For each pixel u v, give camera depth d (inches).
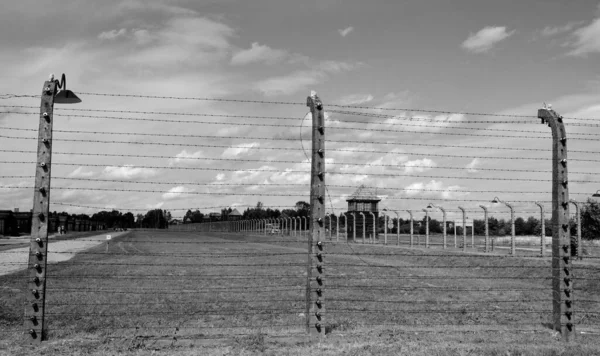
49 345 367.2
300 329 426.9
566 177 419.5
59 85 385.7
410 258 1584.6
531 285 957.2
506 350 362.0
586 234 1768.0
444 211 1637.6
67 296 676.7
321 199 397.4
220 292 724.0
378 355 346.3
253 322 481.7
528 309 592.7
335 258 1754.4
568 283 415.2
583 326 470.9
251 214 4992.6
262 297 679.1
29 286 370.6
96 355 343.9
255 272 1116.5
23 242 2581.2
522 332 425.7
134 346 367.2
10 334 400.5
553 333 419.2
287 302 626.8
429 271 1219.9
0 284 832.9
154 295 689.6
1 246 2118.6
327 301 642.8
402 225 3543.3
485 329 438.0
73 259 1595.7
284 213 3612.2
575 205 1181.7
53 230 4261.8
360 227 2667.3
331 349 360.5
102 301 639.1
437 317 529.7
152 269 1175.6
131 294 695.1
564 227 418.9
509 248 1674.5
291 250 2171.5
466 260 1349.7
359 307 599.8
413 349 362.3
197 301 634.8
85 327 439.8
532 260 1118.4
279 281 892.6
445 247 1620.3
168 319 498.3
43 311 373.7
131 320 488.4
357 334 410.0
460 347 368.2
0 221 3479.3
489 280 1032.2
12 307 575.8
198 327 441.4
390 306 614.5
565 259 417.1
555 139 422.0
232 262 1492.4
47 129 373.1
